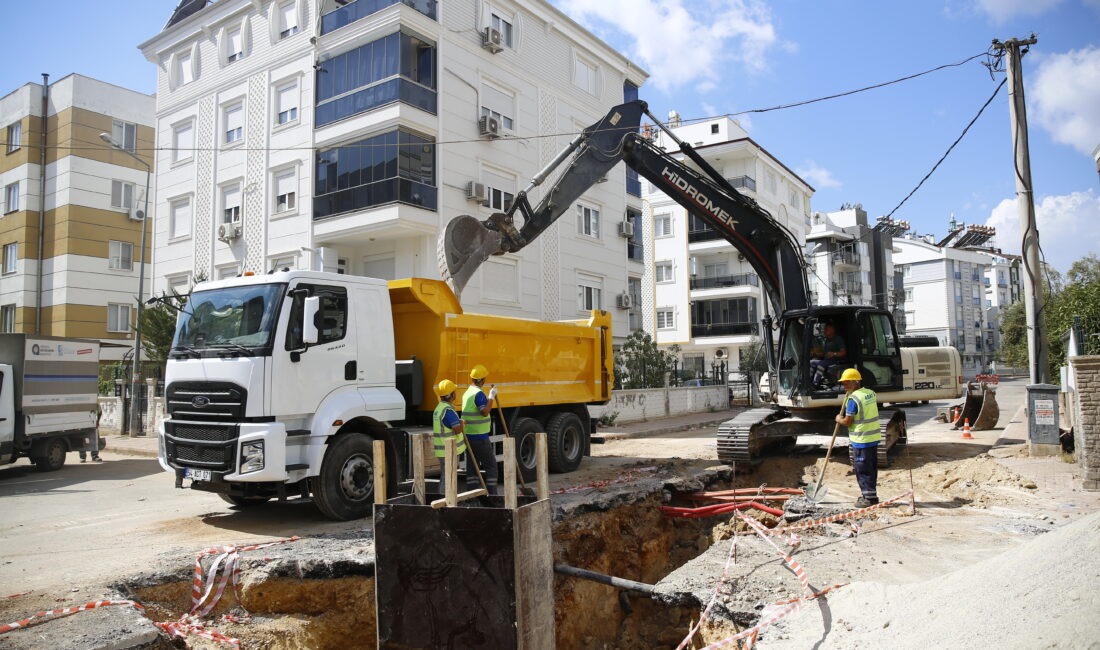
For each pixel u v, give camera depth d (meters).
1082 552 4.24
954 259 68.75
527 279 23.47
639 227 30.14
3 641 4.78
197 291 8.70
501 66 22.81
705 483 11.16
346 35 20.27
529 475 11.09
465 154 21.28
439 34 20.48
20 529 8.48
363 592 6.36
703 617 5.52
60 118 29.12
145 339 21.42
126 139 30.39
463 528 4.86
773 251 12.75
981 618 4.14
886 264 55.53
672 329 42.38
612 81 28.23
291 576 6.46
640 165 12.13
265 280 8.21
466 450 8.86
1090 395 9.27
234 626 6.13
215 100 23.62
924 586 5.09
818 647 4.64
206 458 7.82
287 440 7.89
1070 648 3.41
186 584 6.42
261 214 22.11
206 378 7.98
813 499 8.80
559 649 7.06
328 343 8.38
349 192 20.03
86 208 28.94
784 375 12.38
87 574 6.34
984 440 14.94
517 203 11.49
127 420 22.03
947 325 67.19
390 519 5.09
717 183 12.55
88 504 10.28
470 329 10.24
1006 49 12.98
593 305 26.64
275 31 22.08
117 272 29.80
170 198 24.91
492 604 4.78
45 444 14.12
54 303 28.59
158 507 9.91
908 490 9.84
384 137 19.50
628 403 23.58
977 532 7.36
